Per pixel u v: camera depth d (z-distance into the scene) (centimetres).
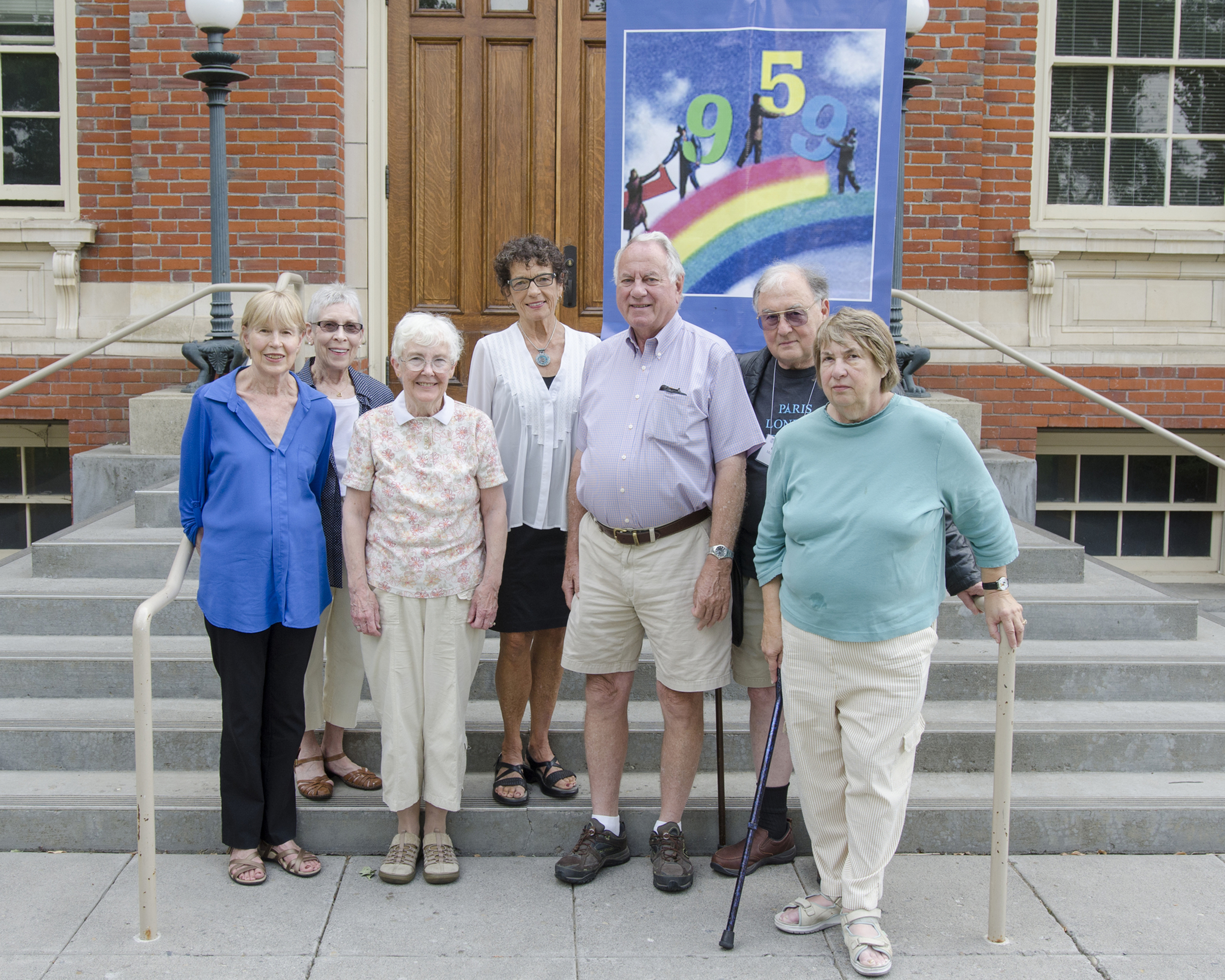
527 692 349
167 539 453
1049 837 342
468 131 617
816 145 438
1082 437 668
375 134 616
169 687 392
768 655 304
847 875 286
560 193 619
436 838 327
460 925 298
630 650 324
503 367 347
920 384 628
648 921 302
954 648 417
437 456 317
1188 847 343
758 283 317
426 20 611
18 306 638
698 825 339
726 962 284
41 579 445
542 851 340
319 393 330
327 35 596
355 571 317
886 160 438
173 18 596
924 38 611
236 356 546
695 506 310
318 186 603
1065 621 433
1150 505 674
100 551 446
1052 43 639
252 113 600
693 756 319
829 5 432
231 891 314
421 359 309
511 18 611
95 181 631
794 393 321
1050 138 649
